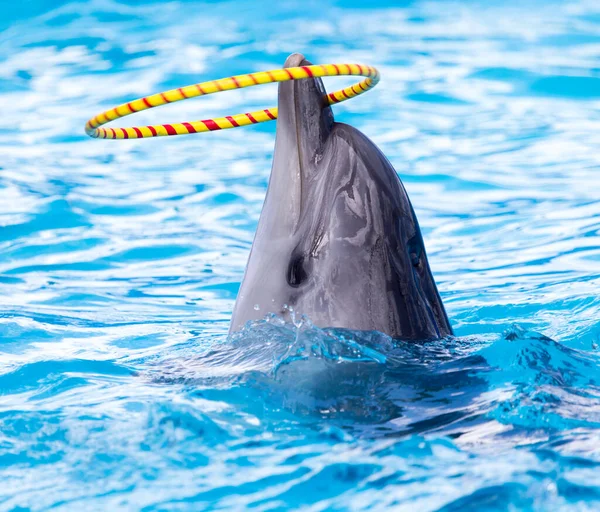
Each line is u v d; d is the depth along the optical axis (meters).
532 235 15.98
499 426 5.48
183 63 29.12
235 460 5.32
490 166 20.52
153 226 17.02
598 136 22.53
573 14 33.75
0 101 26.67
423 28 32.72
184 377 6.97
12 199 18.17
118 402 6.48
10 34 32.12
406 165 20.73
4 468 5.41
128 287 13.87
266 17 33.44
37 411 6.28
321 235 6.71
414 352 6.59
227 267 14.93
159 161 21.62
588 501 4.44
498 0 35.50
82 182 19.72
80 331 10.94
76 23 32.91
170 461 5.37
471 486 4.68
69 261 15.10
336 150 6.86
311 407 6.01
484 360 6.64
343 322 6.58
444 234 16.44
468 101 25.80
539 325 10.39
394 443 5.27
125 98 26.50
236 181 19.97
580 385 6.32
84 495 4.99
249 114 7.45
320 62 28.94
